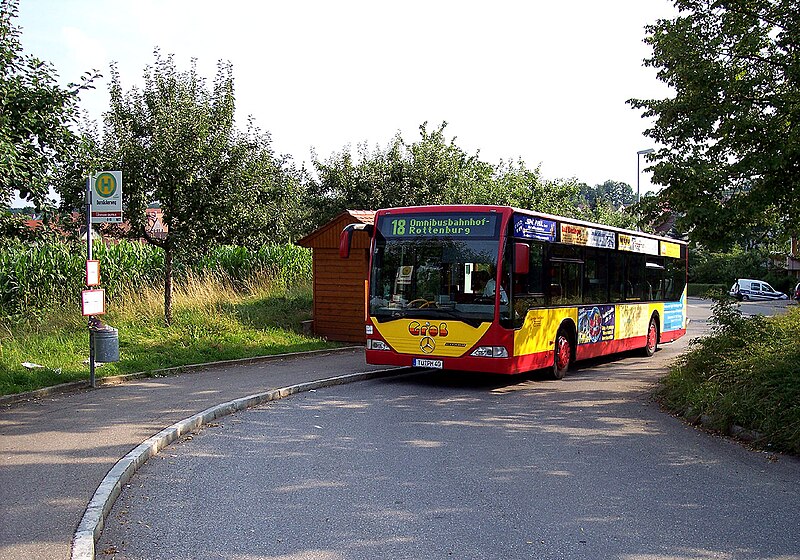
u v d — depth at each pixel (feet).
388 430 31.45
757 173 41.63
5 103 33.58
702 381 36.99
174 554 17.16
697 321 115.55
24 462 24.16
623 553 17.38
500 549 17.54
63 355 43.68
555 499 21.67
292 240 86.63
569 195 116.67
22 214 39.14
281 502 21.15
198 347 50.65
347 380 45.27
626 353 65.00
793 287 195.72
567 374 50.85
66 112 36.27
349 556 17.04
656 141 45.52
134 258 66.90
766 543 18.19
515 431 31.53
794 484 23.53
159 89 54.19
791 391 29.25
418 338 42.73
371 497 21.68
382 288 44.09
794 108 40.96
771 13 43.06
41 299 58.70
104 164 39.91
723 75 42.34
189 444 28.53
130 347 48.39
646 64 46.16
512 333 41.65
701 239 44.01
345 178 94.17
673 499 21.81
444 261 42.65
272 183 57.82
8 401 34.35
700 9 44.50
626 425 33.01
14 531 17.66
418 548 17.57
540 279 45.27
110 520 19.54
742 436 29.81
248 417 34.01
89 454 25.26
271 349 53.83
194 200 52.85
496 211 41.96
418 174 93.09
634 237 59.31
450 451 27.68
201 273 73.31
